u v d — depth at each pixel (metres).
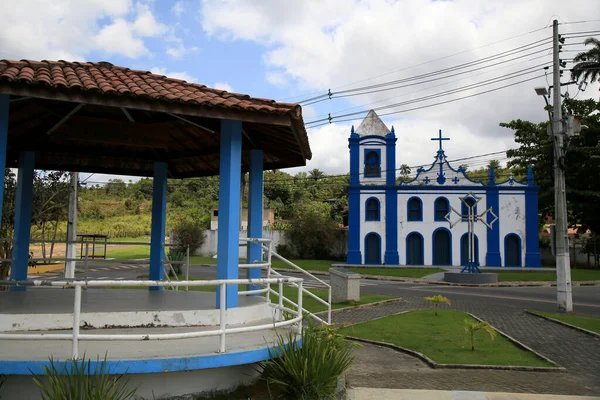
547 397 7.77
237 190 7.12
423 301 20.72
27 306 7.11
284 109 6.77
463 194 41.75
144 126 8.80
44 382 5.30
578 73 27.48
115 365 5.21
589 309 19.44
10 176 18.73
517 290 26.48
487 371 9.63
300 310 7.09
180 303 7.85
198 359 5.55
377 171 42.59
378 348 11.61
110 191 64.88
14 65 6.64
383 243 41.91
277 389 6.52
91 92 6.04
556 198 18.95
